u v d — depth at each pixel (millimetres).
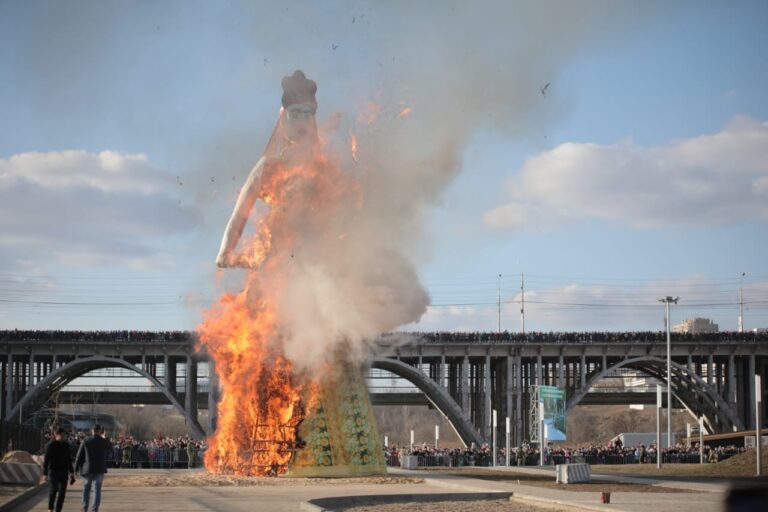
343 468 45125
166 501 32562
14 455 45562
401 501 34656
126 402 103688
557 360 107500
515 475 54875
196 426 95500
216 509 29750
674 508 30469
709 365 101750
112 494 35656
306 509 29594
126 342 94438
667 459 83000
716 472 59750
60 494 26625
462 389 98312
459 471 60375
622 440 111500
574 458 80562
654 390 119875
